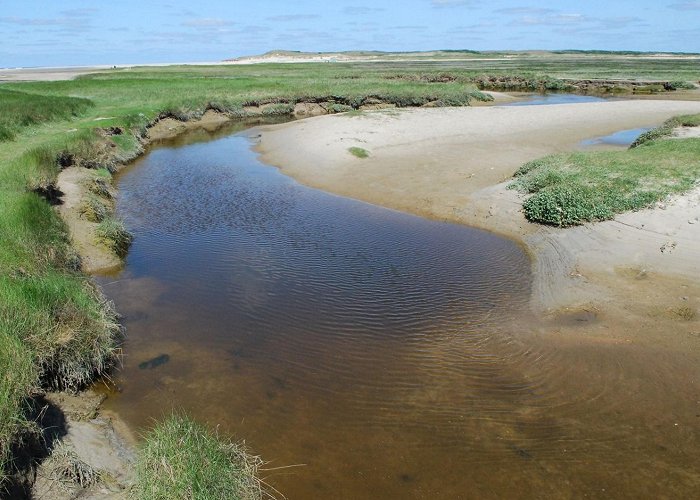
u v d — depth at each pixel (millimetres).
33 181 14336
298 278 11867
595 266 11602
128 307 10422
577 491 6121
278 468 6422
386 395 7809
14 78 78250
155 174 22109
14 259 9305
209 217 16375
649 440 6863
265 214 16578
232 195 18734
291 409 7496
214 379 8148
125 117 29469
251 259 12984
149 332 9484
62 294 8297
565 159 18469
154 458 5809
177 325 9758
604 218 13352
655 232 12375
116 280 11750
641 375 8062
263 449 6727
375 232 14836
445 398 7730
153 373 8266
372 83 49000
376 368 8477
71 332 7691
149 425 7094
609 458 6586
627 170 15867
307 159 23219
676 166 15750
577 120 32125
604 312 9844
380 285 11484
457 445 6824
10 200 12016
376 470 6426
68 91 43219
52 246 10922
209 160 24703
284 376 8250
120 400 7629
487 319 9984
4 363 6266
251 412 7418
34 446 5887
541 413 7387
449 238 14273
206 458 5863
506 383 8055
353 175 20594
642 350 8633
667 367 8211
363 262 12758
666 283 10602
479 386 7988
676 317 9469
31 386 6547
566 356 8609
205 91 42750
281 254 13289
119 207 17500
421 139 26391
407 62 119562
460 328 9680
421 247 13680
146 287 11391
